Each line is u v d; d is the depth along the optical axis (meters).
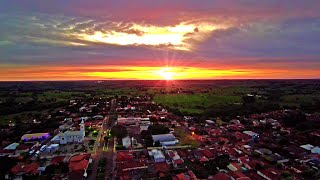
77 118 170.88
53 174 81.56
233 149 103.06
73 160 89.69
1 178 79.19
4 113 185.88
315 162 90.38
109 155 98.75
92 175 81.06
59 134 123.00
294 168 85.69
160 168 84.69
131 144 110.88
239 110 188.12
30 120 166.25
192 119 167.88
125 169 83.31
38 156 98.00
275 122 153.12
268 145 110.12
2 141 119.50
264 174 79.81
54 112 194.25
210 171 83.06
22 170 82.31
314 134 123.00
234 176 77.88
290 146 107.94
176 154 96.75
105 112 194.00
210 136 126.00
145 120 159.50
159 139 113.50
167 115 180.38
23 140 119.75
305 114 169.88
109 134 127.75
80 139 116.19
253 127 143.88
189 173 80.06
